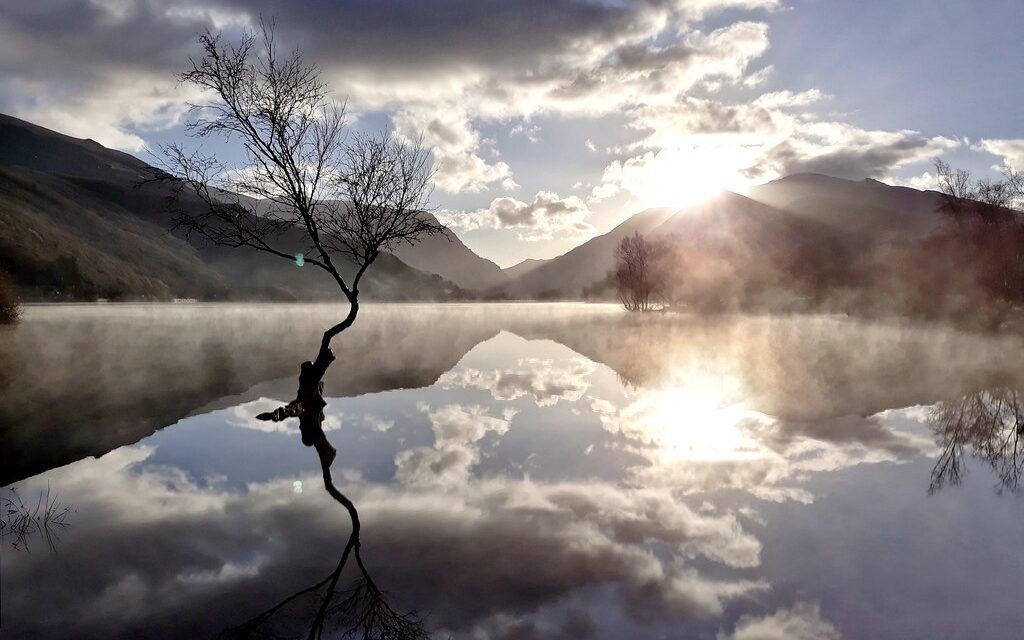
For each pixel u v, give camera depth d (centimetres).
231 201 1579
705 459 942
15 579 534
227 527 661
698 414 1316
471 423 1238
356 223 1614
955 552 581
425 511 711
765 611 468
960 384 1678
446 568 552
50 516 698
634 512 703
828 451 988
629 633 438
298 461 944
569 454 980
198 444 1055
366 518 688
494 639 429
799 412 1320
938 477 835
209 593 505
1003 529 639
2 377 1825
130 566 561
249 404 1449
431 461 941
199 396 1551
